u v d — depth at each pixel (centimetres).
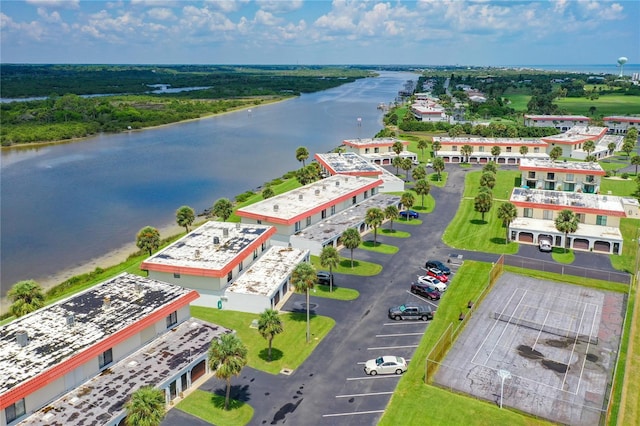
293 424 5294
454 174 17488
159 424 5028
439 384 5941
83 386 5438
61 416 4953
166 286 7175
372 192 13512
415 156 19075
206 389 5903
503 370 5609
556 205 11231
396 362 6178
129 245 11681
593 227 10894
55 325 6050
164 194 15862
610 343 6881
